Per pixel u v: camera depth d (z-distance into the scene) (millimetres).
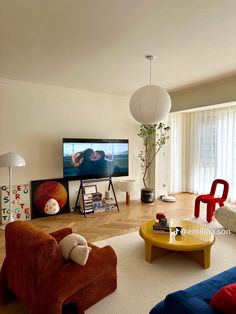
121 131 5109
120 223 3824
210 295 1355
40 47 2590
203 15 1977
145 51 2721
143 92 2506
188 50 2703
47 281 1531
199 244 2354
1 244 2988
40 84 4082
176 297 1166
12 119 3883
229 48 2652
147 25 2133
